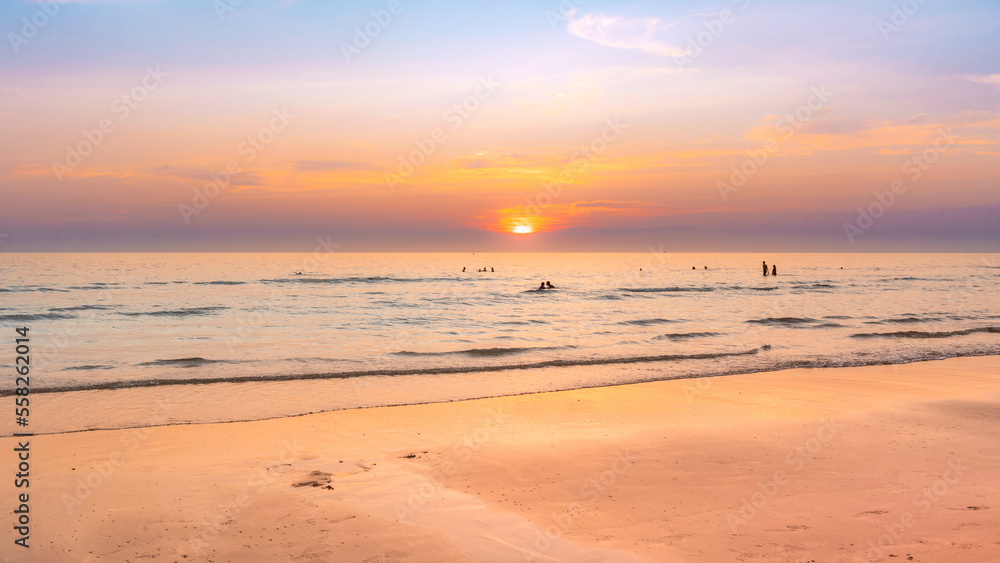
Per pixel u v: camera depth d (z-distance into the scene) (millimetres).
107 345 25328
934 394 15570
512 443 11109
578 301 51562
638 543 6984
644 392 16047
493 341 26922
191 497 8062
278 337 28266
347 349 24281
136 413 13477
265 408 14117
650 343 26172
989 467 9695
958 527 7363
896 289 66062
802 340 26781
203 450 10477
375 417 13250
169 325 32969
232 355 22531
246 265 136875
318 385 16906
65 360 21141
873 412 13555
